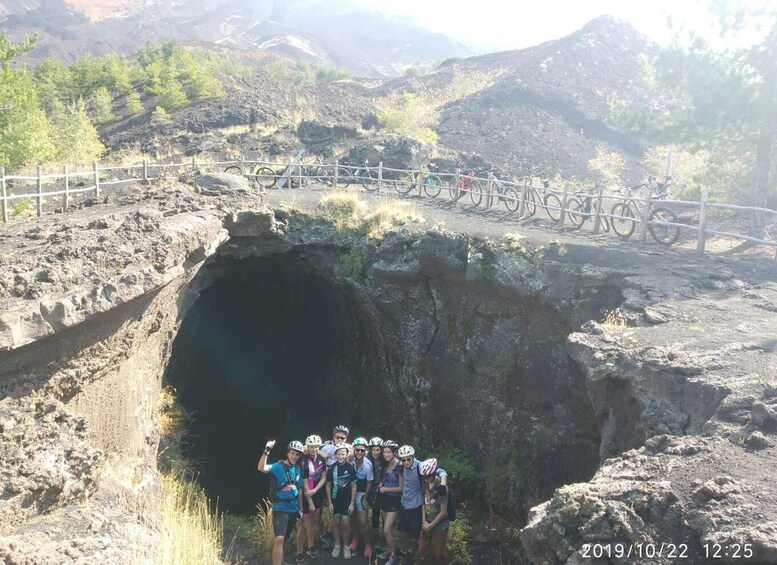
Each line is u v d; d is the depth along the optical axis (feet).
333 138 116.37
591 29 187.52
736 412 23.03
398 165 96.32
